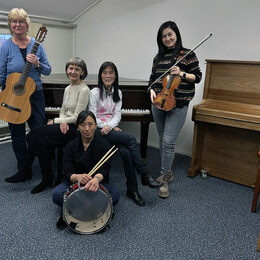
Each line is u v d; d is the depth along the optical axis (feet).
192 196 7.29
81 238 5.55
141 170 7.39
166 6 9.75
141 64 10.85
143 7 10.30
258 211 6.68
